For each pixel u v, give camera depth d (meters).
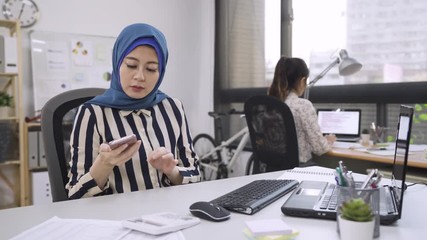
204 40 4.12
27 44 3.17
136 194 1.04
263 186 1.07
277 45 3.47
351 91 2.85
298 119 2.20
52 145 1.13
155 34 1.18
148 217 0.79
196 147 4.14
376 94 2.68
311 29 3.18
